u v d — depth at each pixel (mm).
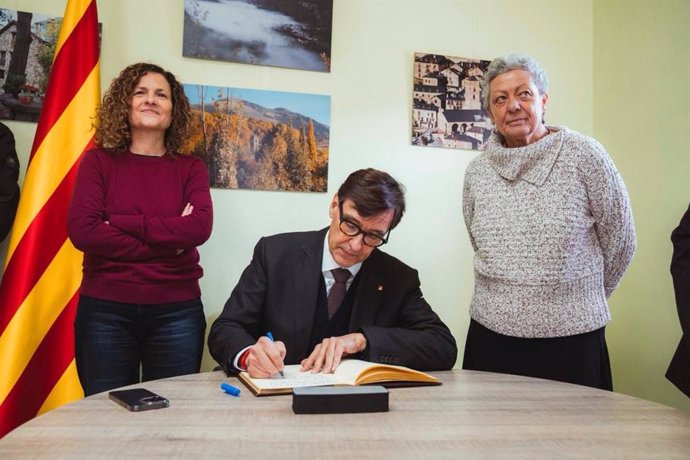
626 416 876
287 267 1416
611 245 1478
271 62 2219
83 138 1901
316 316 1381
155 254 1644
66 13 1971
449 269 2352
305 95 2246
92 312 1606
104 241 1578
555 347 1419
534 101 1497
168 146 1861
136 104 1767
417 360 1235
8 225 1855
